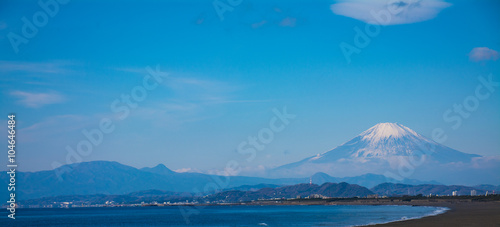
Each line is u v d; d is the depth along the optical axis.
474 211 109.50
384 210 170.62
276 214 176.12
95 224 131.50
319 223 95.69
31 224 142.62
